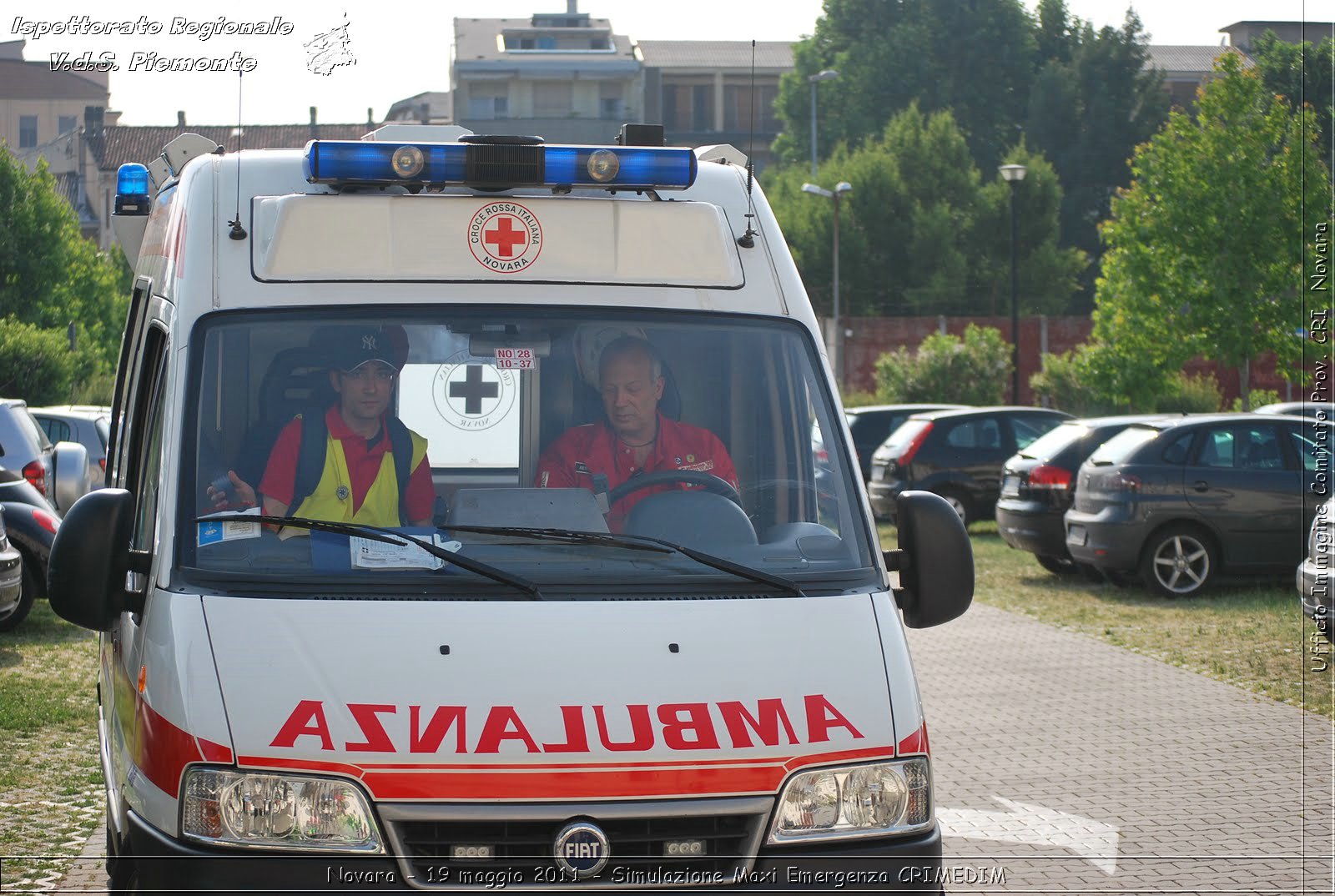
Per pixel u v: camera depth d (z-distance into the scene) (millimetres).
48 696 9984
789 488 4617
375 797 3621
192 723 3711
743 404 4699
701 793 3711
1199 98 38250
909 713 3945
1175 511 14984
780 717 3814
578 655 3852
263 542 4125
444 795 3625
